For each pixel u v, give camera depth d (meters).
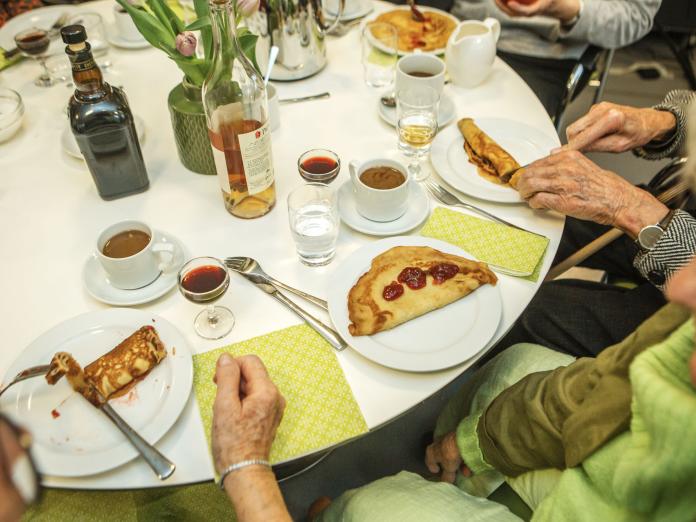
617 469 0.62
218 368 0.80
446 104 1.38
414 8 1.61
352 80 1.47
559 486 0.75
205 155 1.16
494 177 1.19
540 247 1.04
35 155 1.24
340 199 1.13
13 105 1.30
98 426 0.78
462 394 1.24
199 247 1.04
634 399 0.62
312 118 1.35
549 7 1.70
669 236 1.01
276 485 0.76
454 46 1.38
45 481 0.73
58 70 1.48
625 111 1.25
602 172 1.08
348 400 0.83
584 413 0.72
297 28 1.36
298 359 0.88
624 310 1.22
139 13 1.00
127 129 1.04
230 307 0.95
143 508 0.98
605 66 1.98
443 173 1.19
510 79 1.50
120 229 0.97
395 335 0.90
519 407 0.89
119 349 0.83
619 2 1.75
